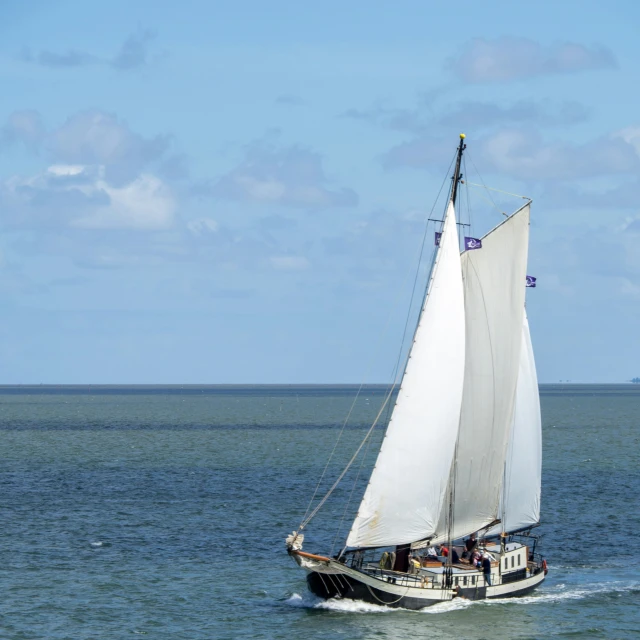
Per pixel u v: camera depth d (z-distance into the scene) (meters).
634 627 169.25
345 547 172.50
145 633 163.25
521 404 195.62
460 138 181.50
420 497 173.62
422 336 173.12
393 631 162.62
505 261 188.38
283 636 160.38
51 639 160.50
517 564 188.62
